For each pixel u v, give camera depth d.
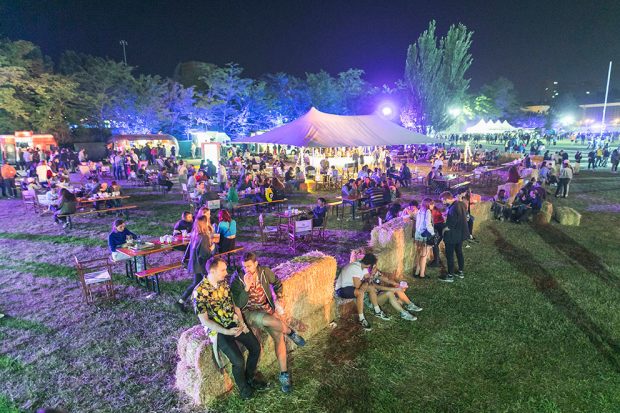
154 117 45.16
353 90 61.12
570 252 9.70
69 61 46.31
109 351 5.37
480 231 11.70
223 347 4.20
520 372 4.91
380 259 7.23
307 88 58.94
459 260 7.95
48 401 4.39
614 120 94.25
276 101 57.34
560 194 18.11
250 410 4.22
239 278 4.57
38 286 7.57
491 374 4.87
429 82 43.03
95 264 8.79
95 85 40.59
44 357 5.23
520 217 12.74
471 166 28.05
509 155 32.75
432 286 7.56
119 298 7.03
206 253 6.40
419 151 40.91
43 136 30.33
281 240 10.83
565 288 7.48
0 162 28.72
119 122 43.12
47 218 13.49
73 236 11.19
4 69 31.00
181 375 4.43
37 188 15.30
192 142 41.88
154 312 6.50
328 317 5.98
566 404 4.37
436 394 4.50
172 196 18.16
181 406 4.28
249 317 4.57
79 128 39.56
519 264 8.81
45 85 34.09
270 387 4.56
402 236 7.87
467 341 5.58
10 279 7.94
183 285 7.61
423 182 22.11
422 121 44.22
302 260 5.87
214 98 52.53
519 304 6.78
